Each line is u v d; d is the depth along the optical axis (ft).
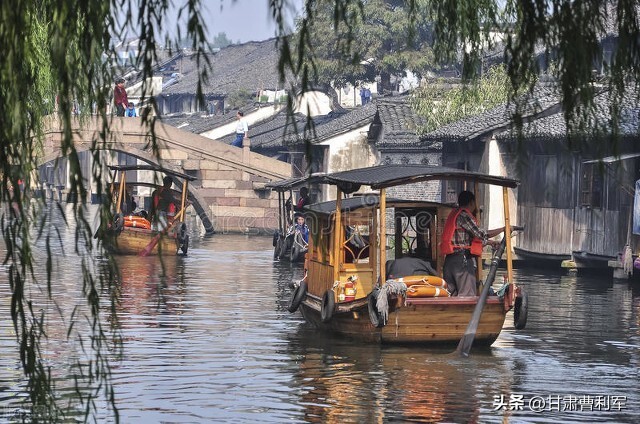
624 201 137.39
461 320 78.54
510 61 38.04
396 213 86.94
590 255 146.10
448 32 43.52
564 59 37.37
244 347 77.82
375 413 55.57
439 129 185.37
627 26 38.86
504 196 80.23
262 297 114.42
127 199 182.19
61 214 33.76
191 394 59.77
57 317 90.38
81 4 33.53
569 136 38.27
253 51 490.90
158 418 53.36
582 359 74.74
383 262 78.59
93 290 34.53
